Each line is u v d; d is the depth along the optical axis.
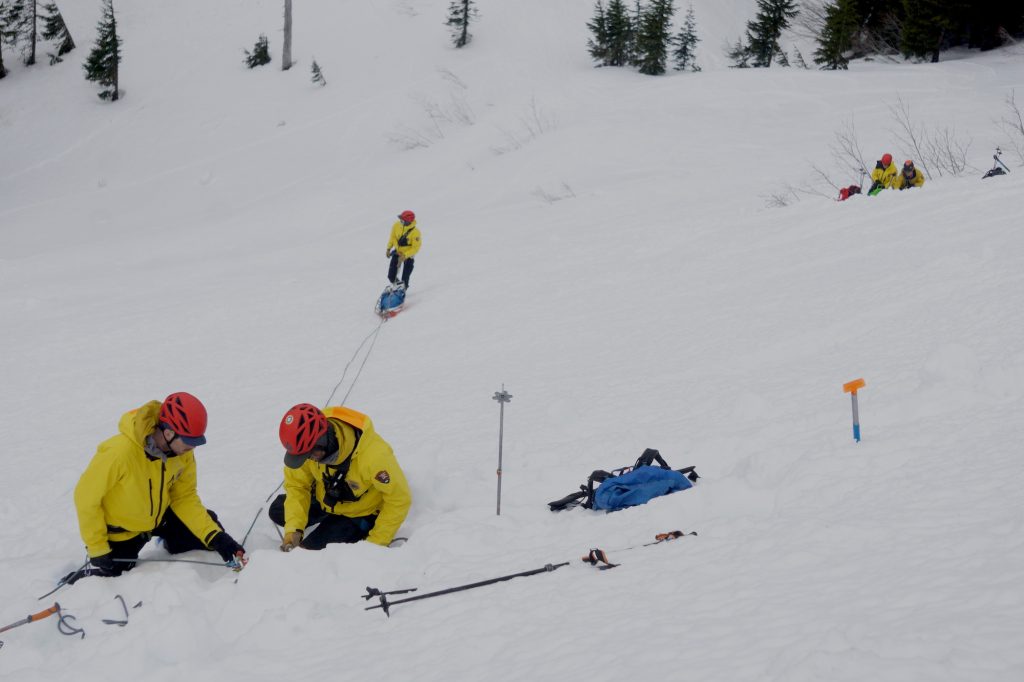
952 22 33.50
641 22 37.78
